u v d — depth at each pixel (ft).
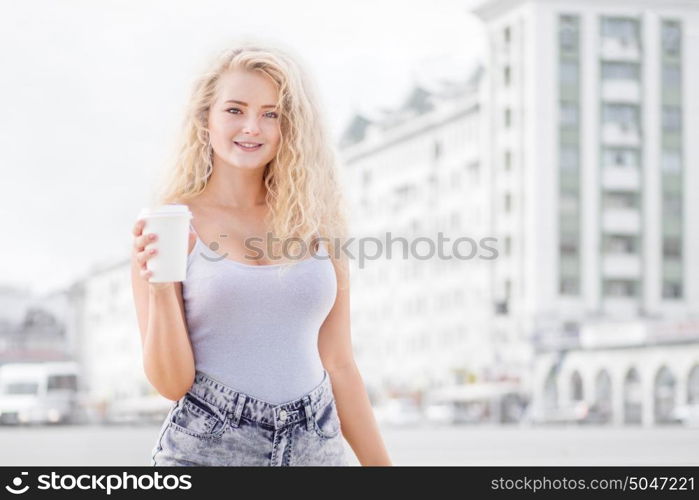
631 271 363.76
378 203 402.93
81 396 235.61
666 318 363.15
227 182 13.17
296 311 12.66
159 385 12.30
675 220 368.07
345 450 13.32
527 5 361.30
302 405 12.62
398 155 401.49
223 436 12.37
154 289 11.60
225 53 13.20
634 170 366.63
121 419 242.17
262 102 12.94
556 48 362.74
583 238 362.12
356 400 13.84
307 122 13.28
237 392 12.41
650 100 366.22
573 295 359.46
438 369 367.66
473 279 365.61
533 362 341.21
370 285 389.19
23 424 217.97
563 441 147.64
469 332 362.33
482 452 110.83
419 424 292.81
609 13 364.38
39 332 469.98
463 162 382.22
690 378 286.25
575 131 363.76
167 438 12.53
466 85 380.17
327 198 13.61
